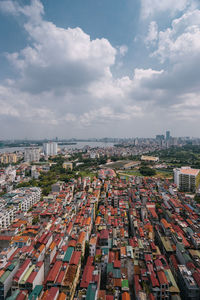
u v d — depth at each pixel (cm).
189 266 8181
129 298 7162
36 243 9862
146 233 11162
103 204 17188
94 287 7181
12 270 8306
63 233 11062
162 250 10612
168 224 11694
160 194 19212
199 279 7431
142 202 17338
